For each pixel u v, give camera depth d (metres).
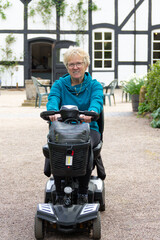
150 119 9.70
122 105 14.20
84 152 2.85
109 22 23.66
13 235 3.19
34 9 23.47
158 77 8.92
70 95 3.43
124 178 4.80
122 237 3.12
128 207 3.81
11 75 23.64
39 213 2.99
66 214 2.95
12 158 5.91
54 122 2.98
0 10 23.34
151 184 4.55
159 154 6.03
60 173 2.87
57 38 23.66
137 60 23.88
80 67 3.34
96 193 3.41
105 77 23.81
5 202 3.98
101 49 23.73
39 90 14.18
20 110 12.66
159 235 3.16
